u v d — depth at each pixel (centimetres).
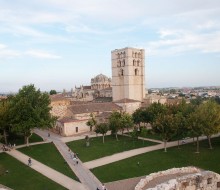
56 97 14262
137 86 14975
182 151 7481
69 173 6047
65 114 11975
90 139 9694
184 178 3903
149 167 6259
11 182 5556
